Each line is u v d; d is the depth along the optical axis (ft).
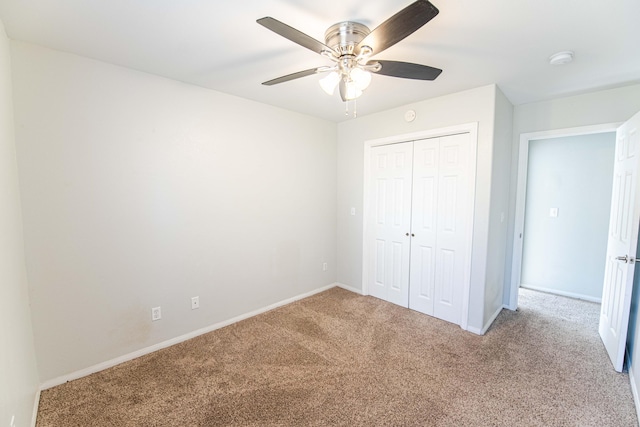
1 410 4.10
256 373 7.09
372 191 11.89
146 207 7.73
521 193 10.52
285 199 11.08
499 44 6.01
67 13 4.97
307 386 6.63
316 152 12.10
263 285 10.61
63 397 6.23
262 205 10.36
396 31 4.28
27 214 6.09
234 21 5.23
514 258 10.75
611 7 4.71
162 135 7.90
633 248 6.80
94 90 6.79
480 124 8.64
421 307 10.63
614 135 11.10
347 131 12.55
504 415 5.76
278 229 10.93
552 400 6.17
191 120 8.43
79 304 6.84
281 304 11.24
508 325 9.62
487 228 8.73
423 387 6.58
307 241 12.04
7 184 5.17
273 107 10.44
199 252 8.83
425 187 10.25
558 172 12.31
